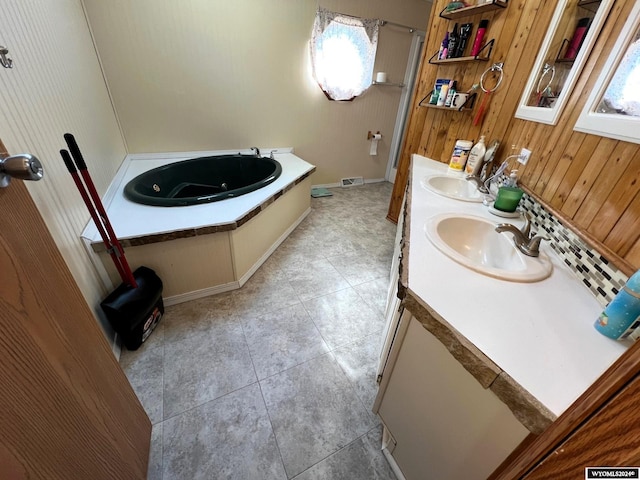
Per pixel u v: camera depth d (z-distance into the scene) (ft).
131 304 4.42
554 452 1.40
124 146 8.16
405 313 2.71
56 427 1.80
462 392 2.23
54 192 3.67
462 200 4.80
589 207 2.95
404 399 3.01
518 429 1.85
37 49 3.87
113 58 7.20
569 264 3.01
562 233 3.25
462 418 2.28
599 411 1.18
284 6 8.74
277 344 5.14
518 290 2.62
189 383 4.37
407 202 4.66
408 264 2.87
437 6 7.22
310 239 8.83
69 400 1.95
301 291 6.54
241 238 6.11
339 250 8.32
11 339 1.50
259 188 7.10
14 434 1.47
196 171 8.83
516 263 3.20
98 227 4.04
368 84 11.32
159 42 7.56
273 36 8.98
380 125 12.91
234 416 3.97
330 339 5.33
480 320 2.24
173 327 5.33
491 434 2.06
